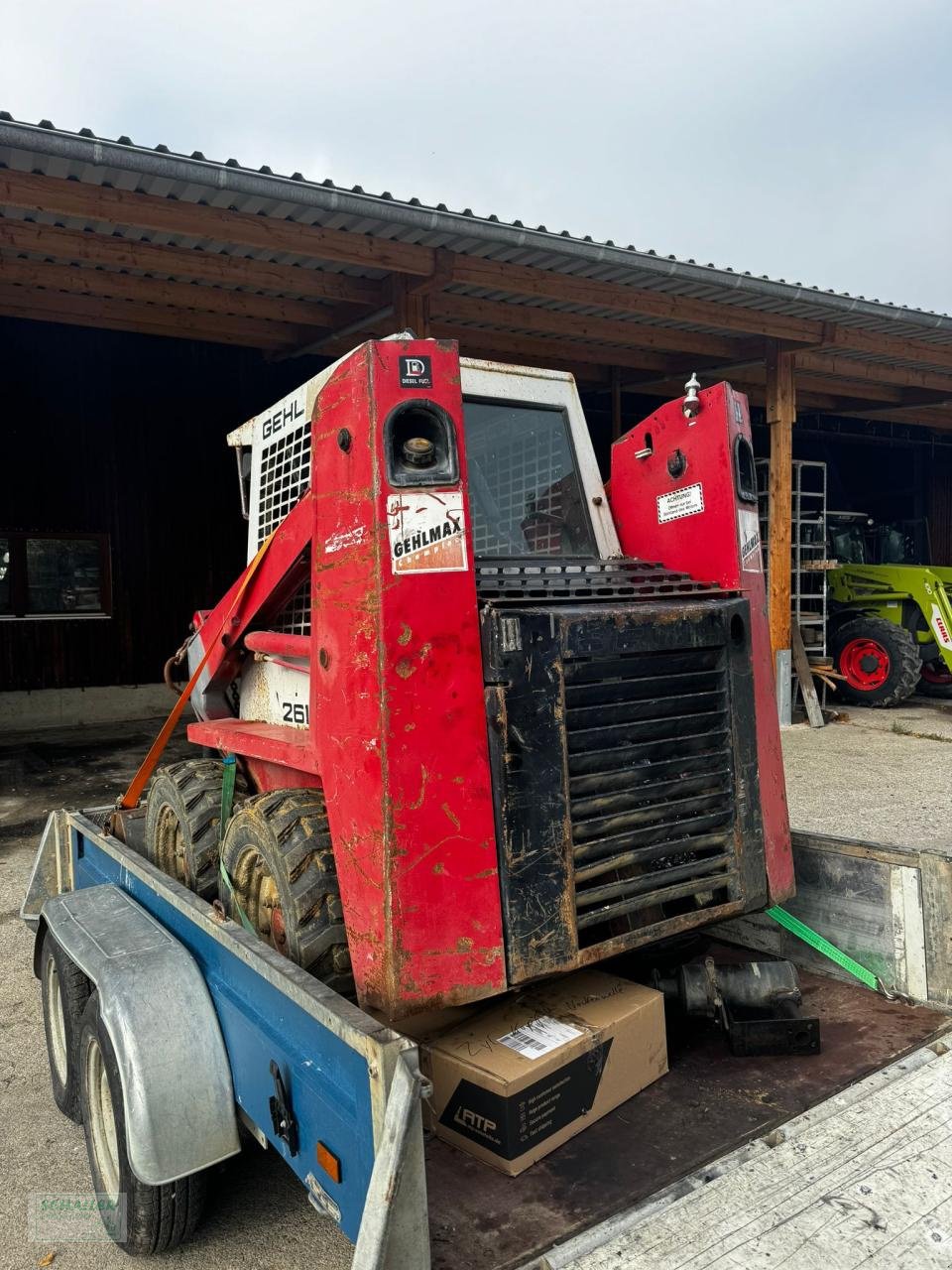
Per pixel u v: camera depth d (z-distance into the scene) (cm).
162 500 1206
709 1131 216
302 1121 187
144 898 292
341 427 211
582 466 311
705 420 281
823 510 1227
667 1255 157
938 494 1842
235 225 661
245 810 268
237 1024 220
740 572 271
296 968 194
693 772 250
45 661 1147
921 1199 170
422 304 786
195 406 1220
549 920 216
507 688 211
